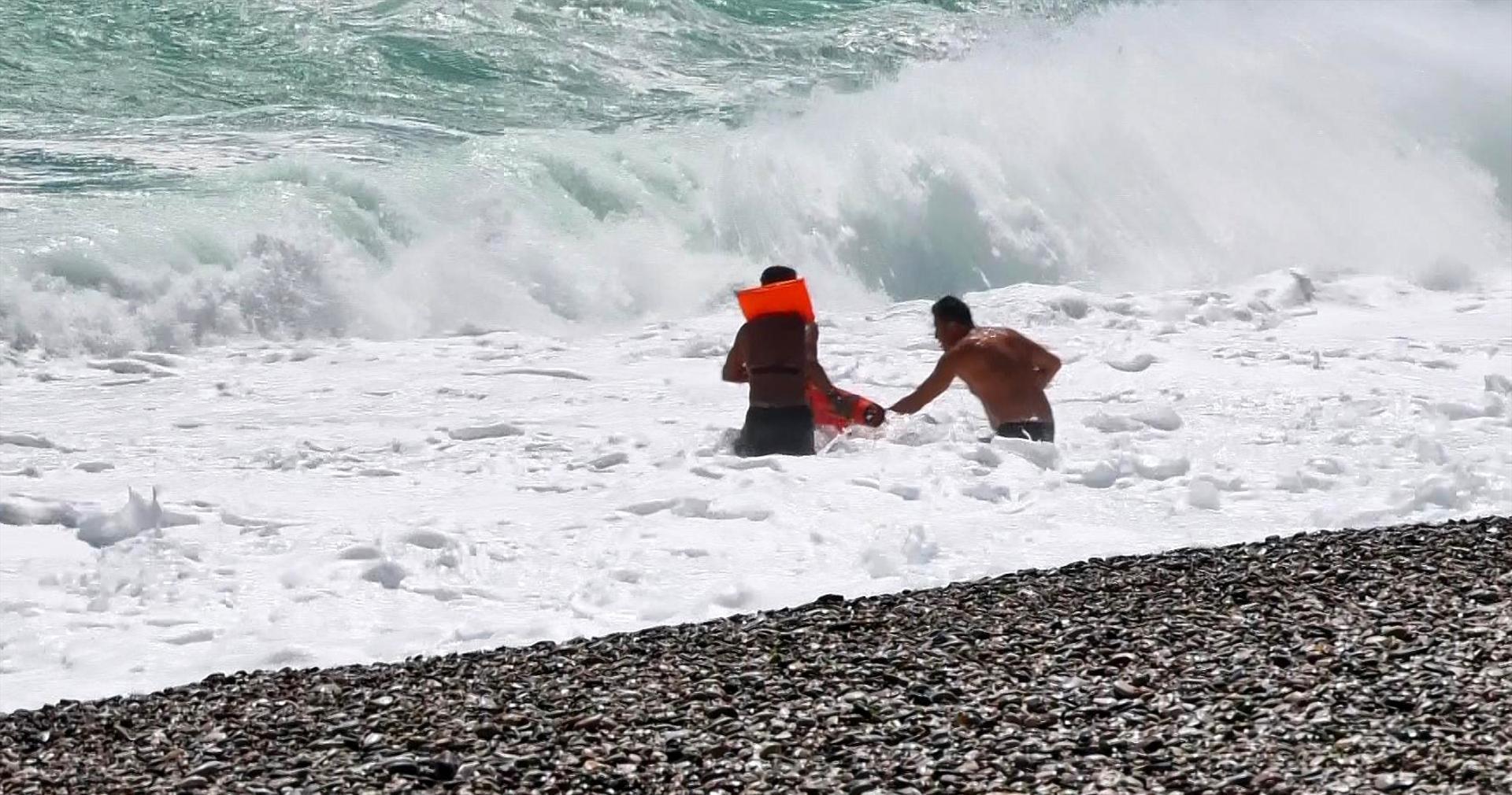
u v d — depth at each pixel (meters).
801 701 18.28
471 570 27.52
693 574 27.23
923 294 67.31
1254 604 21.70
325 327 54.56
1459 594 21.88
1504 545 25.03
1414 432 39.16
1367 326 57.81
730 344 53.06
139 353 50.06
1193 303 58.69
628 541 29.25
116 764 17.08
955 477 33.34
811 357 37.44
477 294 57.41
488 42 88.38
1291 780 15.16
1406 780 14.95
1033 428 37.28
